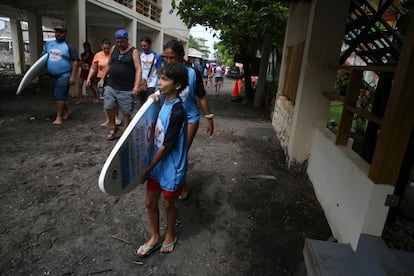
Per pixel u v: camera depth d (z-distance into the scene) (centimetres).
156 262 234
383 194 212
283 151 528
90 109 736
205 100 297
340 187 281
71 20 894
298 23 595
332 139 338
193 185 364
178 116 200
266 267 235
